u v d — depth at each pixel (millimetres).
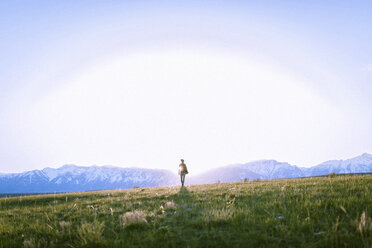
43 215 9047
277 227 5332
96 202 12023
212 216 6453
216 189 14383
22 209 11367
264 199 8742
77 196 16547
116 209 8891
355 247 4211
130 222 6281
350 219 5328
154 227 5926
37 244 5648
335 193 8359
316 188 10383
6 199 16250
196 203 8984
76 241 5527
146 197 12633
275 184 14523
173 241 4926
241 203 8227
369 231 4551
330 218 5680
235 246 4602
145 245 4871
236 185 16500
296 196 8812
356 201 6746
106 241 5195
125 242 5121
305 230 5168
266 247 4488
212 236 5207
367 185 9648
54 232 6297
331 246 4301
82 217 7980
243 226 5570
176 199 11070
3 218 9023
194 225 6051
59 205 11734
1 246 5742
